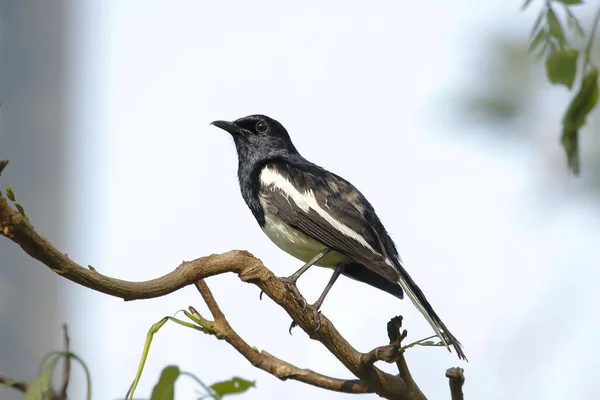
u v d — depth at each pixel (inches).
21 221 227.1
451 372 266.2
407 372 297.9
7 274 620.7
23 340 615.5
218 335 282.5
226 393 209.8
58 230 705.6
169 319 266.1
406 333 286.7
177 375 206.5
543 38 283.6
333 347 303.9
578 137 288.7
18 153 701.3
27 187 699.4
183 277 271.9
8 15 717.3
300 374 297.0
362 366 294.8
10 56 713.6
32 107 714.8
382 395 302.0
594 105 283.0
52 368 200.8
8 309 617.3
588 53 283.0
